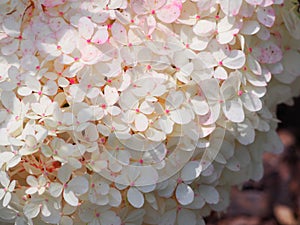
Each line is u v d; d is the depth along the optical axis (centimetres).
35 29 65
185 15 65
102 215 65
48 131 63
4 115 65
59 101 65
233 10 65
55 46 64
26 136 63
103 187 64
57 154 63
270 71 69
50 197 65
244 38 67
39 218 66
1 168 64
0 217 67
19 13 66
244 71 66
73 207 65
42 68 64
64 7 65
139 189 64
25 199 65
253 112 68
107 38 64
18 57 65
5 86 64
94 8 65
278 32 70
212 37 65
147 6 64
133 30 64
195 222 68
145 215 67
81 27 64
